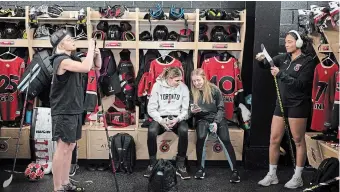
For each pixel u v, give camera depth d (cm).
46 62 391
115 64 432
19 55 431
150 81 418
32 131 396
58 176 316
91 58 298
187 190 354
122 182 372
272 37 396
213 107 397
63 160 315
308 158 401
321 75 373
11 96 416
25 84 388
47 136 394
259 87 402
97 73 393
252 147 409
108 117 429
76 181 371
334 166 310
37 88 390
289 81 337
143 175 392
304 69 343
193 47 422
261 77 401
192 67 431
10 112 417
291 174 397
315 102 378
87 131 414
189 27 448
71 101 304
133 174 395
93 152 418
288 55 359
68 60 296
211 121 394
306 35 404
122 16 416
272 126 363
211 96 396
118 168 397
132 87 433
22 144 411
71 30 423
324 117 377
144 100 426
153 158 389
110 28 422
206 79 398
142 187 359
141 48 421
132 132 416
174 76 391
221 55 430
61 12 418
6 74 415
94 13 423
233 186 365
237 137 418
